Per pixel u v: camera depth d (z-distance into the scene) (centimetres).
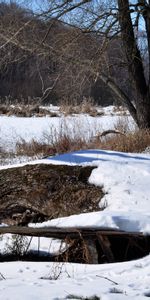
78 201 698
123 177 705
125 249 573
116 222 554
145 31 1249
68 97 1365
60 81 1243
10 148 1377
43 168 747
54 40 1212
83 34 1179
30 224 709
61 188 720
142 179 697
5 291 396
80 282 426
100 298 376
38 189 729
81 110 2131
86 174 727
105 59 1168
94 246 551
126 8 1152
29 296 379
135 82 1234
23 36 1219
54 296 379
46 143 1355
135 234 546
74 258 568
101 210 669
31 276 483
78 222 568
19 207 738
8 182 750
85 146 1225
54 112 2216
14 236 628
